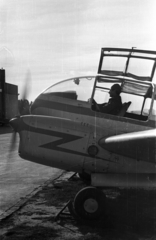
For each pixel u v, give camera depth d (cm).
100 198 516
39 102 598
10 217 531
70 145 556
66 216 532
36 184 784
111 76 597
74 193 691
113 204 605
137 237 450
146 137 465
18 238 441
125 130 575
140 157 530
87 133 557
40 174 912
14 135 602
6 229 476
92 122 575
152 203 610
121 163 557
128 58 624
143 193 678
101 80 599
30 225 493
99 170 564
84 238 443
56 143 554
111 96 595
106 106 587
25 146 556
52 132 555
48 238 442
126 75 632
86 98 590
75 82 602
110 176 555
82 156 556
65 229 479
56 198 650
